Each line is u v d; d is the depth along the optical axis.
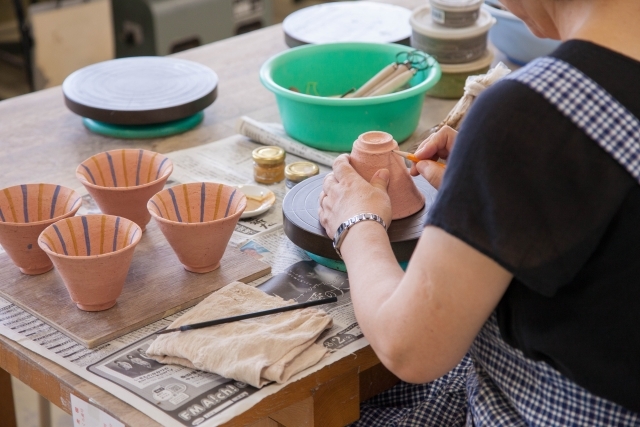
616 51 0.76
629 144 0.73
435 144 1.16
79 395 0.92
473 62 1.82
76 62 2.91
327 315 1.03
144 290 1.10
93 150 1.61
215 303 1.04
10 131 1.69
